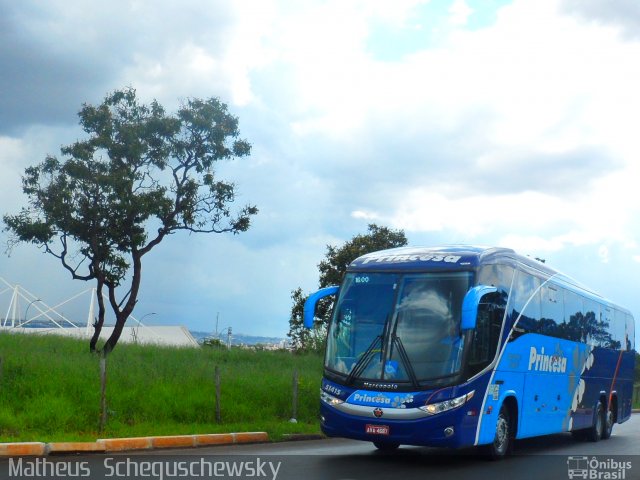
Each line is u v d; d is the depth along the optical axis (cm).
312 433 2023
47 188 2998
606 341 2341
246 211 3194
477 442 1432
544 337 1792
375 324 1449
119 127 3061
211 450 1648
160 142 3059
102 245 3017
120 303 3097
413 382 1388
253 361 3303
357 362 1438
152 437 1662
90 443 1545
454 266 1450
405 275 1468
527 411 1684
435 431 1370
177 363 2605
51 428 1714
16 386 1920
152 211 2981
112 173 2992
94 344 3062
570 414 1986
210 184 3105
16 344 2761
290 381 2464
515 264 1647
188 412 2038
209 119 3072
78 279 3067
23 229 2925
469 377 1399
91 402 1908
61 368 2095
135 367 2316
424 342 1408
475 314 1354
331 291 1569
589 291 2228
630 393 2622
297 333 4003
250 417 2156
